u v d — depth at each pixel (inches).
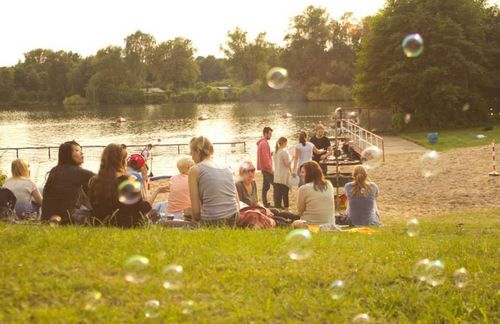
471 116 1863.9
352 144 1017.5
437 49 1782.7
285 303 175.9
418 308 181.8
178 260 201.2
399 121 1784.0
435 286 195.6
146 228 245.4
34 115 3587.6
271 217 321.4
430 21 1787.6
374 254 227.3
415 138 1551.4
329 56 4311.0
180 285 176.1
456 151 1082.1
